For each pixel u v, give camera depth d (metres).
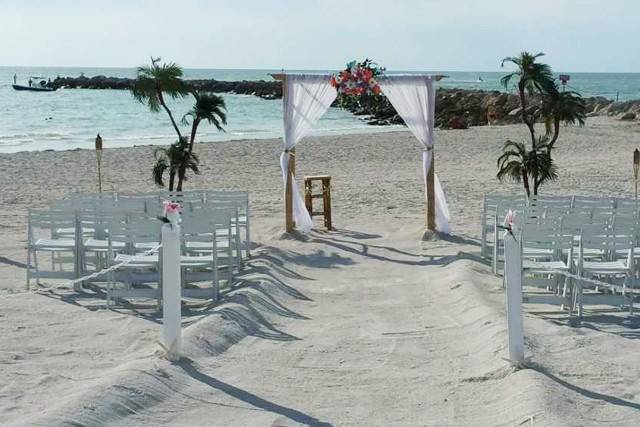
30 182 20.48
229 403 6.14
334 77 13.23
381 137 34.12
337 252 12.41
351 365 7.09
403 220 15.21
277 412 5.98
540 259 10.32
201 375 6.71
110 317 8.63
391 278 10.76
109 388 6.00
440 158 26.98
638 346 7.61
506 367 6.79
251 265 11.15
